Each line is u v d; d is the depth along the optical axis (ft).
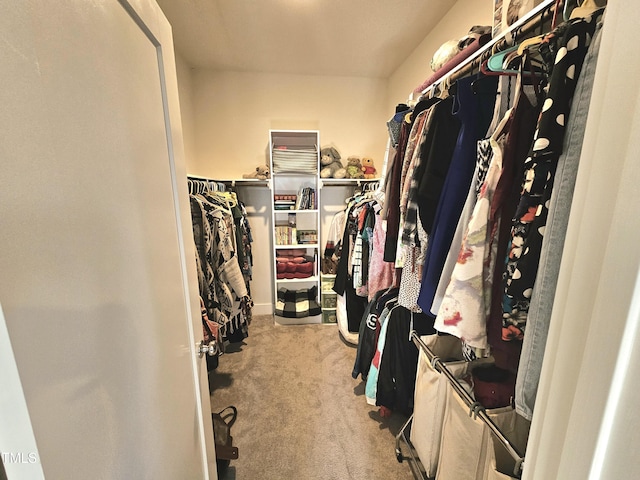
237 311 6.68
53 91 1.17
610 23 1.02
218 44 7.36
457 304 2.44
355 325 8.10
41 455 1.01
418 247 3.51
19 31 1.00
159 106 2.32
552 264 1.83
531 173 1.94
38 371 1.02
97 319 1.40
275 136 9.32
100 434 1.39
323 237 10.22
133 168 1.85
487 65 2.54
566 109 1.74
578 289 1.12
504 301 2.18
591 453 1.04
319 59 8.20
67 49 1.26
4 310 0.90
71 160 1.26
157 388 2.06
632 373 0.93
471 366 3.81
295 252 9.87
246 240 8.51
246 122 9.28
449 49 4.22
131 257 1.77
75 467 1.20
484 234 2.33
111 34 1.63
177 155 2.65
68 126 1.25
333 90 9.47
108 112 1.58
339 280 8.17
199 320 3.13
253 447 4.97
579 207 1.16
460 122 3.08
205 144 9.18
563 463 1.17
